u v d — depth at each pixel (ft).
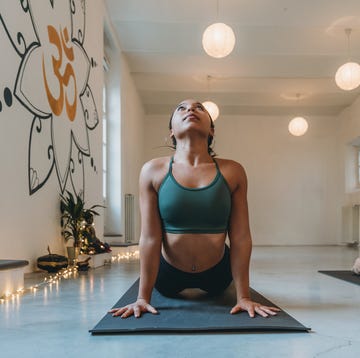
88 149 16.99
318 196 38.81
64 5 14.32
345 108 37.27
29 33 11.43
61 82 13.88
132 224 28.14
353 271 12.33
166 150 38.42
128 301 7.57
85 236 14.48
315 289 9.33
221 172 6.61
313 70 28.48
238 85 31.81
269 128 39.32
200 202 6.46
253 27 23.40
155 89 32.60
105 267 14.84
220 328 5.29
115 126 25.18
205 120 6.70
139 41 24.71
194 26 23.36
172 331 5.26
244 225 6.66
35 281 10.34
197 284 7.21
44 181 12.32
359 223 35.06
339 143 38.65
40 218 12.01
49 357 4.40
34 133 11.64
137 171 33.35
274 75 29.37
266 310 6.09
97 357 4.37
